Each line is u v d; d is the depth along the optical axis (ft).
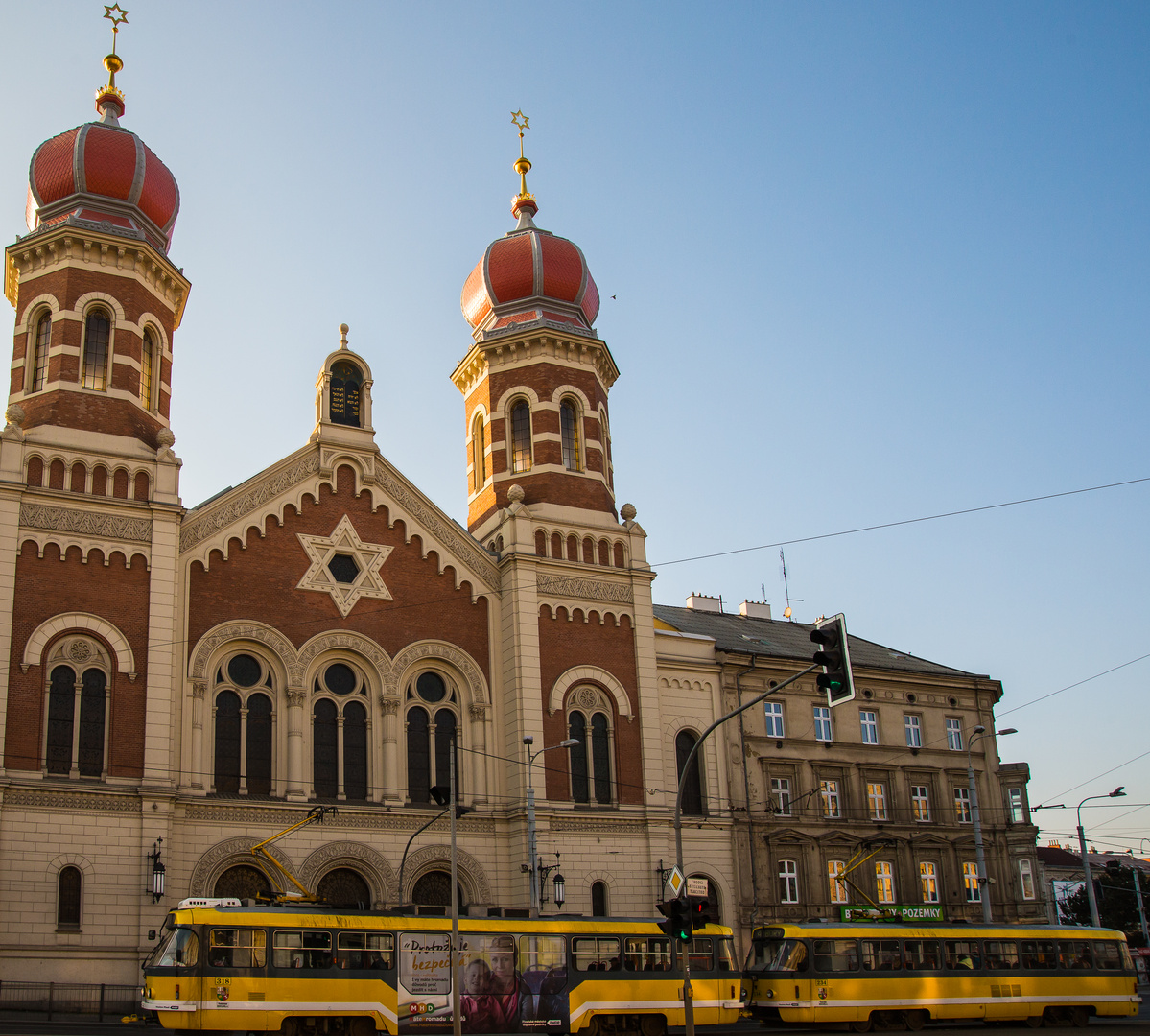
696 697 174.09
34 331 146.00
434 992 107.76
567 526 166.61
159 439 142.61
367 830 141.28
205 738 135.85
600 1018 115.55
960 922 136.77
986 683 203.10
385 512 155.33
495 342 177.99
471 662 155.53
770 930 127.03
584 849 152.05
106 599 132.87
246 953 101.40
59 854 122.62
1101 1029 127.65
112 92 163.73
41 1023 109.29
